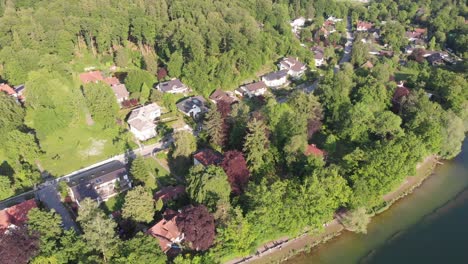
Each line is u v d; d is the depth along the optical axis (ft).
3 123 343.26
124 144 375.66
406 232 298.56
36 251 219.61
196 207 252.62
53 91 379.35
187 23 533.55
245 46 513.86
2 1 555.28
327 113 408.87
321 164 309.22
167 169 347.36
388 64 541.34
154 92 443.32
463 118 413.59
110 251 229.25
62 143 374.02
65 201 305.73
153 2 573.74
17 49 448.24
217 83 485.15
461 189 344.69
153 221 279.90
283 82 533.96
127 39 554.46
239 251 252.62
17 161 328.49
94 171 335.26
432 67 589.32
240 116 359.05
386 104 423.23
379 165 295.89
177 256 240.73
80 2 537.24
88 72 483.92
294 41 628.28
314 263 269.44
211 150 352.69
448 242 289.94
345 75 433.48
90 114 405.18
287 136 346.54
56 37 475.72
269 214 258.37
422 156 331.36
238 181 293.84
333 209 286.87
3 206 298.15
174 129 408.67
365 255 277.64
